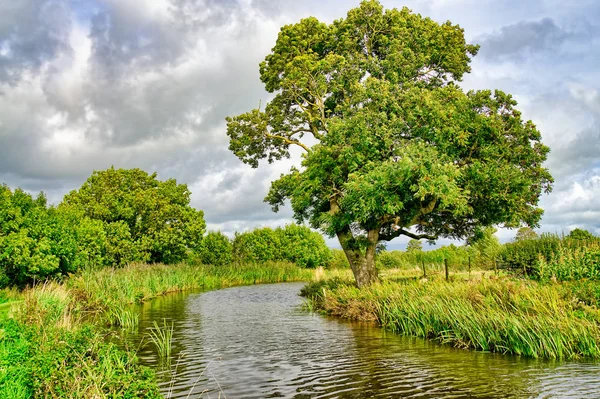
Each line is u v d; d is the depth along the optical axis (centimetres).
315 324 1978
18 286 2378
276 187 3181
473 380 1039
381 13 2794
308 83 2855
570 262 1950
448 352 1355
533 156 2322
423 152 2116
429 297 1745
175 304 2794
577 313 1333
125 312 1919
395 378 1077
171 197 4884
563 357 1222
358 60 2678
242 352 1391
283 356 1333
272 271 5350
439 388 990
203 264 5300
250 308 2597
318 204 2689
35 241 2338
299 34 2962
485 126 2272
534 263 2317
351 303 2189
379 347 1450
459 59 2856
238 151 3078
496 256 3055
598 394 907
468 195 2358
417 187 2111
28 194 2530
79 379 792
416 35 2691
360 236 2636
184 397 950
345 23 2856
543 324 1276
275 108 3030
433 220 2723
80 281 2398
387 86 2394
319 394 968
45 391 782
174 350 1423
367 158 2308
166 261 4869
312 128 3014
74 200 4425
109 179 4603
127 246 4231
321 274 4175
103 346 1040
